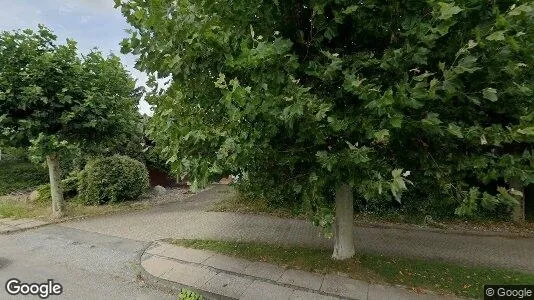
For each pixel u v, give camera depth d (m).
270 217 8.89
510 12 2.54
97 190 10.46
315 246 6.62
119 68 9.09
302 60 3.76
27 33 7.93
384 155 3.98
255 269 5.39
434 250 6.66
